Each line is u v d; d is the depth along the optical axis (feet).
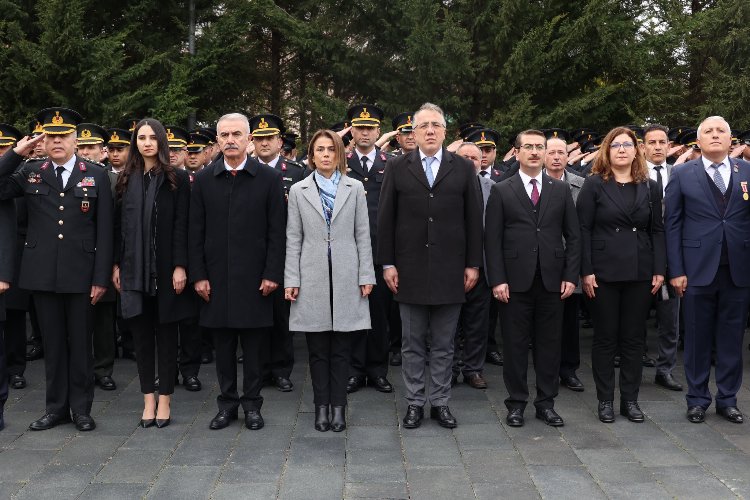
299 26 39.01
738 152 23.91
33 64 35.06
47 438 14.46
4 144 19.69
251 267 14.78
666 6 40.96
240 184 14.85
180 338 18.21
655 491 11.69
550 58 36.68
